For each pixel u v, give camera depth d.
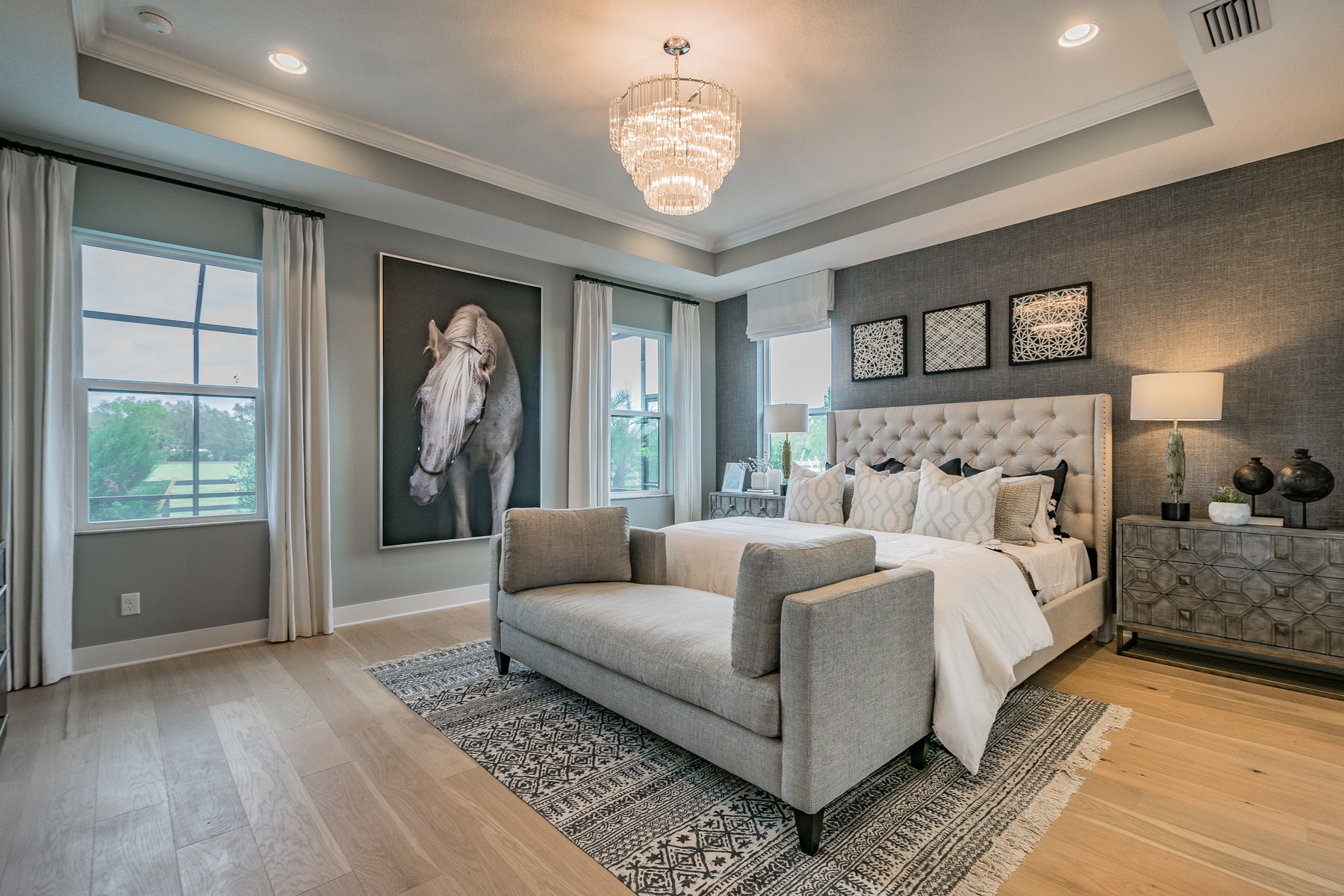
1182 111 2.82
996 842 1.68
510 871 1.57
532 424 4.66
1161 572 3.10
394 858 1.62
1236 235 3.17
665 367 5.77
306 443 3.55
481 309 4.37
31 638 2.76
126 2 2.29
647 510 5.57
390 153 3.37
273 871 1.57
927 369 4.41
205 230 3.28
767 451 5.66
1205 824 1.76
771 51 2.58
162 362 3.25
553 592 2.74
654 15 2.36
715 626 2.17
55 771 2.04
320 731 2.35
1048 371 3.85
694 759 2.16
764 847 1.67
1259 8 2.01
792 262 4.79
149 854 1.63
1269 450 3.09
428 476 4.11
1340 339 2.89
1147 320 3.46
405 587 4.05
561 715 2.51
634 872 1.57
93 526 3.06
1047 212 3.78
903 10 2.32
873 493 3.68
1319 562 2.65
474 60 2.66
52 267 2.81
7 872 1.56
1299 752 2.19
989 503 3.20
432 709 2.55
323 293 3.59
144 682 2.83
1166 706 2.59
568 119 3.17
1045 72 2.73
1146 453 3.48
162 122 2.70
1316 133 2.81
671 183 2.63
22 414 2.76
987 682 2.26
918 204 3.80
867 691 1.77
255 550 3.46
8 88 2.45
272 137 2.98
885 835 1.72
